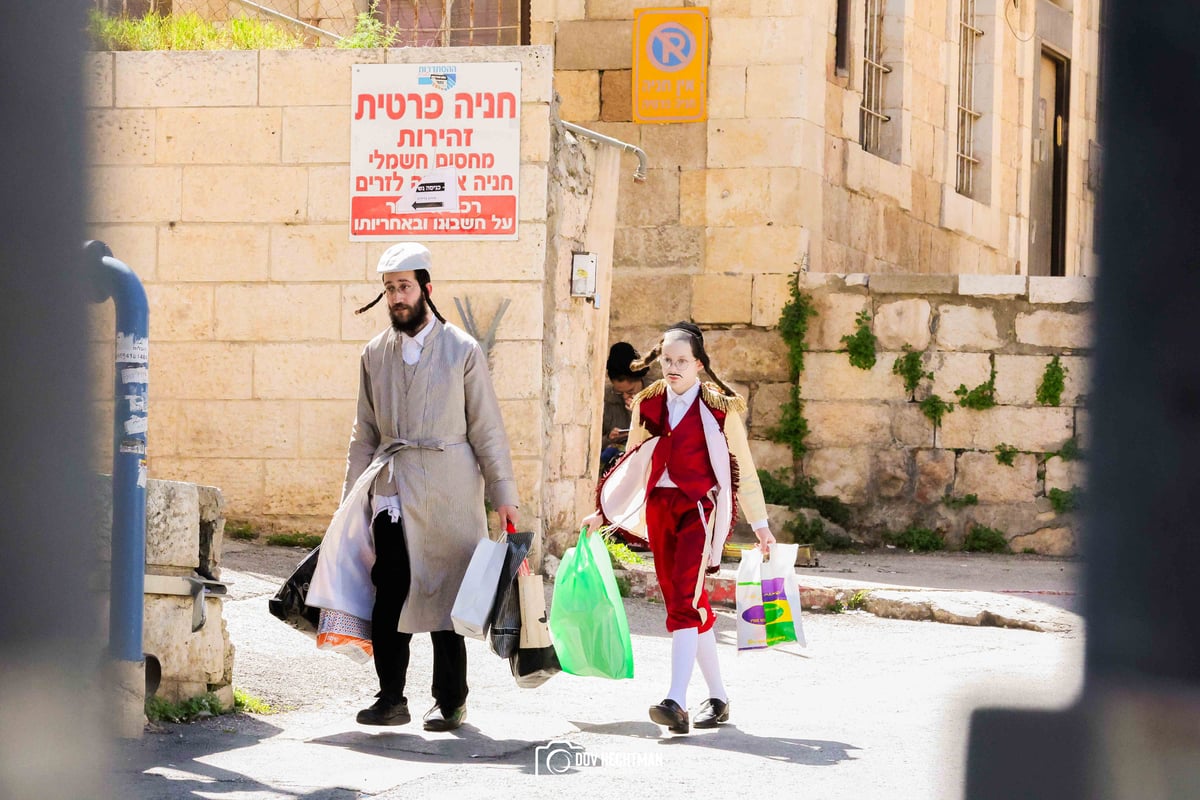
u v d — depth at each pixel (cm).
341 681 1111
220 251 1770
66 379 555
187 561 943
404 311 960
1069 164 3384
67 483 587
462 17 2508
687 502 988
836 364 2384
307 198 1761
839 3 2556
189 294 1773
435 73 1738
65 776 677
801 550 2058
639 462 1007
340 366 1755
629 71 2475
